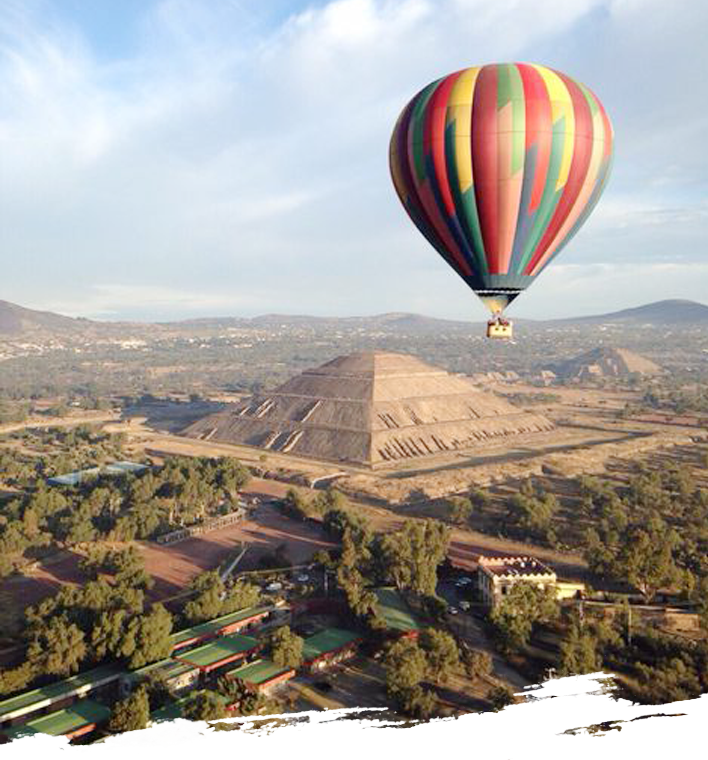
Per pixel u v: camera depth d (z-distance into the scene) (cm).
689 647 5728
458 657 5756
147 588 7588
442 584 7825
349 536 8450
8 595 7538
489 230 5569
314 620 6906
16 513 9588
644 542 7281
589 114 5344
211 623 6481
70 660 5531
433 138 5344
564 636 6300
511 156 5206
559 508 10794
